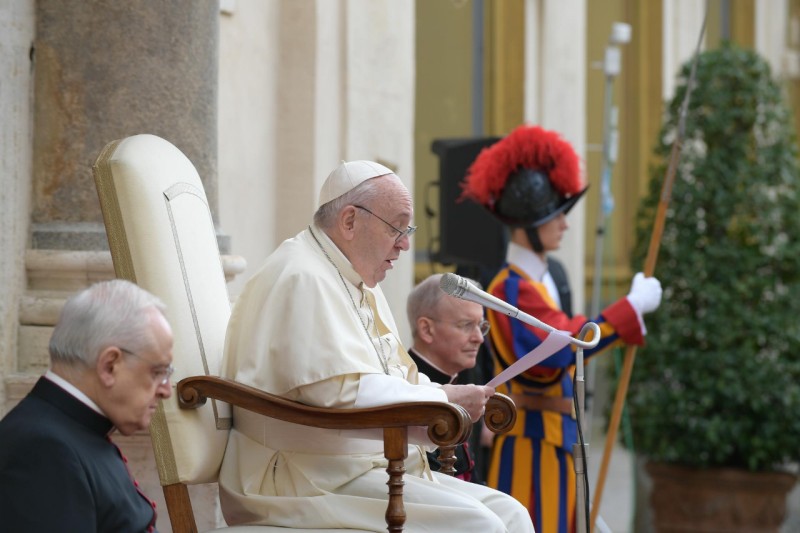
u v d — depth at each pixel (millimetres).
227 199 17016
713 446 22484
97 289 8492
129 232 10086
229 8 16922
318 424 9766
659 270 23547
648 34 32875
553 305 14602
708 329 22797
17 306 12547
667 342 22875
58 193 12805
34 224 12820
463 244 19672
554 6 28312
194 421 10125
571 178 15086
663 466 22797
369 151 19812
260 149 17875
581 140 28750
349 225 10836
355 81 19391
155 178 10336
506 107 28266
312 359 10047
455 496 10352
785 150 24000
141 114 12805
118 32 12750
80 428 8305
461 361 12914
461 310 12797
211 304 10633
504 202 15062
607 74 23188
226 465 10523
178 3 12953
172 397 10023
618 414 15445
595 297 21922
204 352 10359
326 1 18609
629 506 24922
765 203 23484
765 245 23344
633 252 24469
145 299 8562
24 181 12617
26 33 12570
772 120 24000
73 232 12703
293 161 18438
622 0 32781
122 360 8344
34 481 7980
